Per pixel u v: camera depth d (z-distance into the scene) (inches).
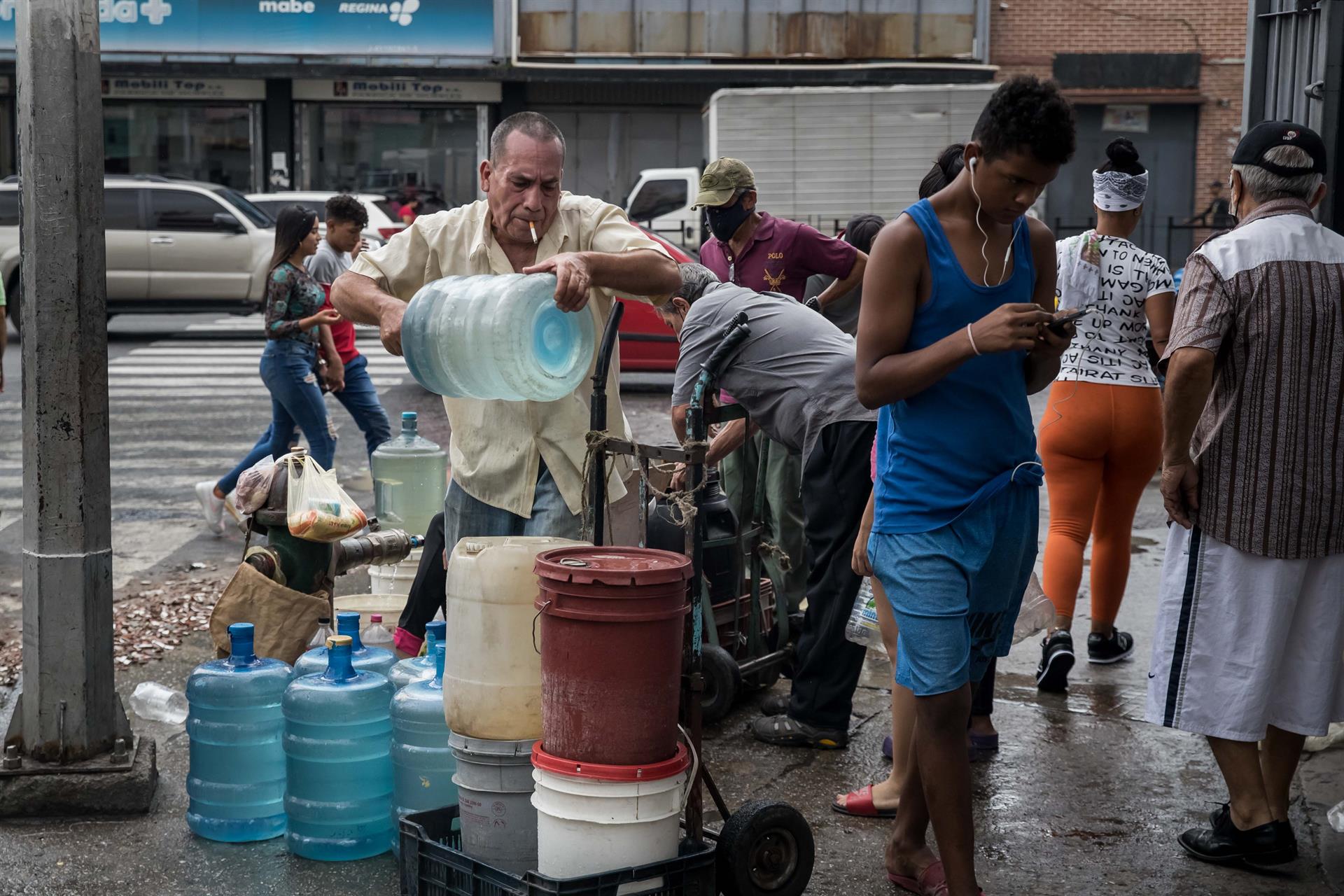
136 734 171.3
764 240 233.3
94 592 159.5
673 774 117.2
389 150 1029.8
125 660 216.4
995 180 116.4
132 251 725.3
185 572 276.5
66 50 153.7
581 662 115.0
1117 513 210.7
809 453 170.4
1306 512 139.5
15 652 220.4
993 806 161.9
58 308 154.7
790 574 212.4
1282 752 149.9
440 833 132.8
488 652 125.8
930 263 121.0
